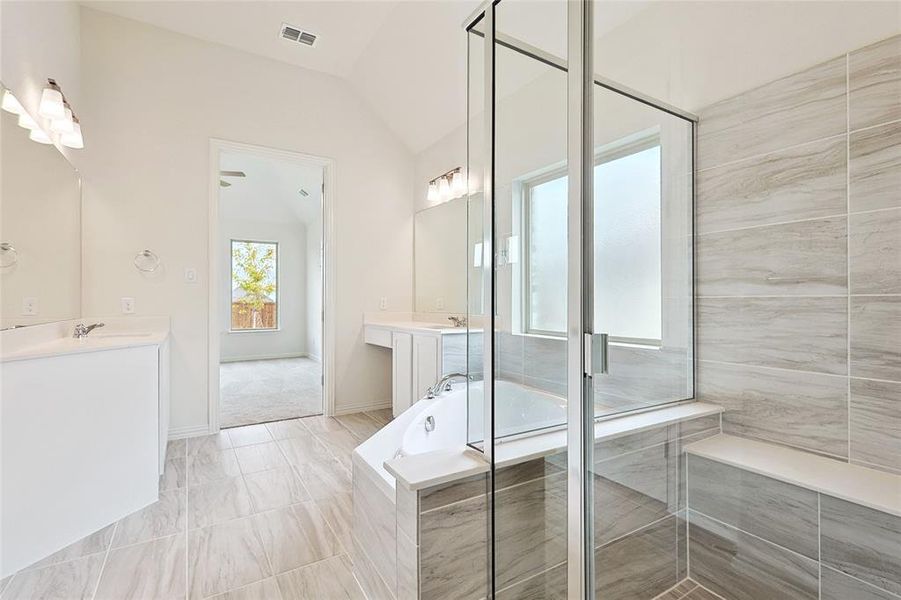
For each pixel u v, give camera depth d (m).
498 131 1.35
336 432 3.35
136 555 1.76
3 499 1.64
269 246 7.78
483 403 1.34
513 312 1.30
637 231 1.33
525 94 1.29
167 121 3.17
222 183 5.12
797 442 1.23
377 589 1.47
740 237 1.37
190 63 3.26
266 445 3.04
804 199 1.25
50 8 2.37
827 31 1.21
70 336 2.61
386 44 3.32
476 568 1.26
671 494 1.34
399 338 3.45
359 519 1.67
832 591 1.12
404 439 1.87
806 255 1.24
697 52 1.48
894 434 1.07
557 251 1.22
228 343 7.33
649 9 1.36
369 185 4.05
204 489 2.34
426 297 4.05
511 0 1.31
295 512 2.10
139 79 3.08
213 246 3.30
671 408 1.36
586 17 1.20
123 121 3.02
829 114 1.20
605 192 1.23
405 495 1.23
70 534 1.84
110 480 2.00
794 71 1.27
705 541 1.34
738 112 1.39
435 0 2.79
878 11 1.12
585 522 1.16
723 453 1.34
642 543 1.27
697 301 1.46
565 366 1.21
